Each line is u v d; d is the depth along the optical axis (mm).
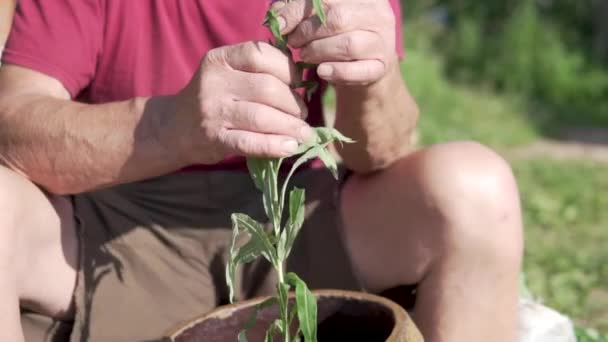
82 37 1414
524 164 5203
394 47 1209
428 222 1388
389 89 1383
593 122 7086
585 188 4449
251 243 1145
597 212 3939
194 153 1246
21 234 1257
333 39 1169
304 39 1179
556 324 1631
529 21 8492
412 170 1422
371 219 1457
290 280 1146
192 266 1452
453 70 8531
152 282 1432
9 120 1333
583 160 5504
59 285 1363
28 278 1299
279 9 1185
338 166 1543
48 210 1332
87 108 1320
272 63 1155
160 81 1448
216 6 1441
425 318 1404
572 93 8047
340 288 1471
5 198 1233
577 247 3314
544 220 3709
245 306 1277
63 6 1407
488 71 8234
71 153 1303
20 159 1325
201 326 1252
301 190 1121
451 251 1375
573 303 2564
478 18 9195
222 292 1466
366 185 1481
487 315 1382
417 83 7102
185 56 1452
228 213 1456
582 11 9062
